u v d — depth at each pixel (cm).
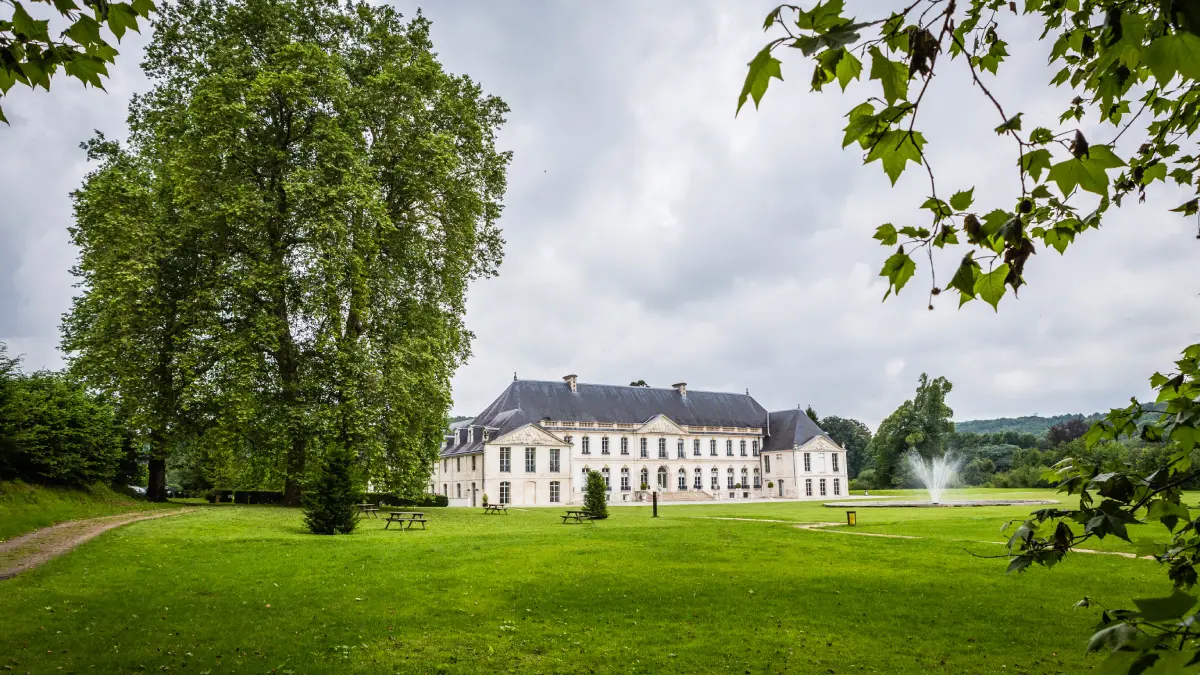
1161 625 193
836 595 1416
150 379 2895
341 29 3322
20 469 2614
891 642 1086
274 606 1273
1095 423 374
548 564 1775
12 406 2589
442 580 1552
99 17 384
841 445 9175
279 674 904
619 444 8256
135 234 2725
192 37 3045
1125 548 1966
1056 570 1686
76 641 1000
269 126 3067
